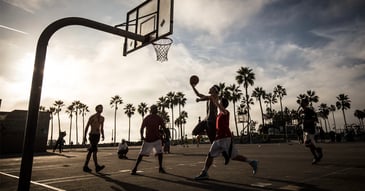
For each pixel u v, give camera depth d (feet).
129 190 13.56
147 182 15.94
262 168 21.90
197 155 42.55
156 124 20.79
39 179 17.65
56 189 14.10
